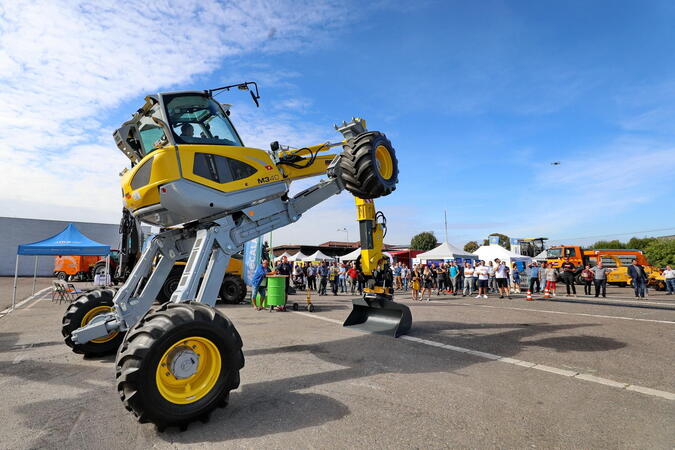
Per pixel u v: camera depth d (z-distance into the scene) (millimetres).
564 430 2904
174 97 4656
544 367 4703
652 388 3904
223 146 4648
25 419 3189
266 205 5070
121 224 6148
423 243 59031
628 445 2666
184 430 2930
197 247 4336
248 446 2668
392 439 2754
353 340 6422
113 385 4137
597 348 5758
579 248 26016
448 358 5164
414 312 10508
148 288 5125
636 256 25547
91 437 2834
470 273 17500
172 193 4102
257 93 5062
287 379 4227
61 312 10648
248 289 18141
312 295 18672
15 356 5516
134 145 5348
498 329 7504
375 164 5289
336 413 3242
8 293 17109
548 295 16359
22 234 33438
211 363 3176
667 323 8242
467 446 2643
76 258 25781
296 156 5801
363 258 7363
